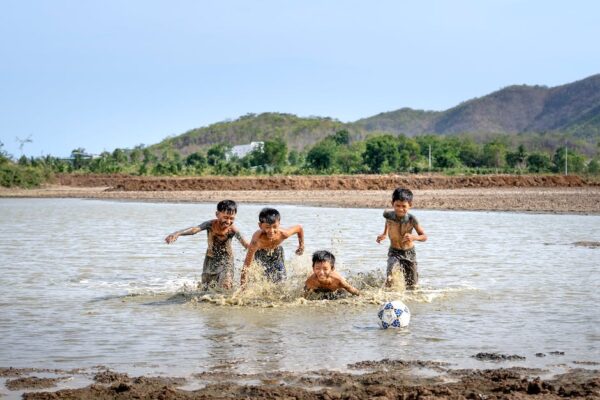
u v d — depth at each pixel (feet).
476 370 21.85
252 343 25.35
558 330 27.32
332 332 27.09
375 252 52.44
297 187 199.41
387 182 203.10
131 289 36.73
